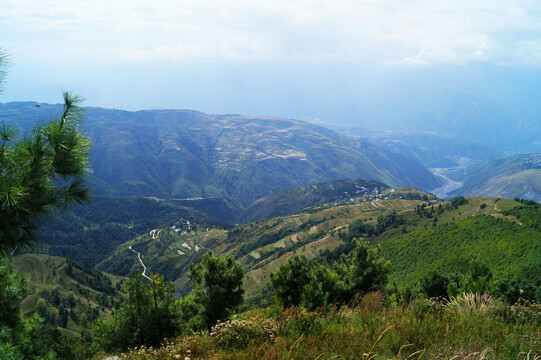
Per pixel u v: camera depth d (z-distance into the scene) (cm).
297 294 1766
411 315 780
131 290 1945
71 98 552
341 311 986
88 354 3559
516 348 576
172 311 1997
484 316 811
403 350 571
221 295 1936
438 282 2862
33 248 514
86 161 561
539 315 814
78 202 542
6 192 455
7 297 707
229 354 639
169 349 768
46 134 517
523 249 7956
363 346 595
